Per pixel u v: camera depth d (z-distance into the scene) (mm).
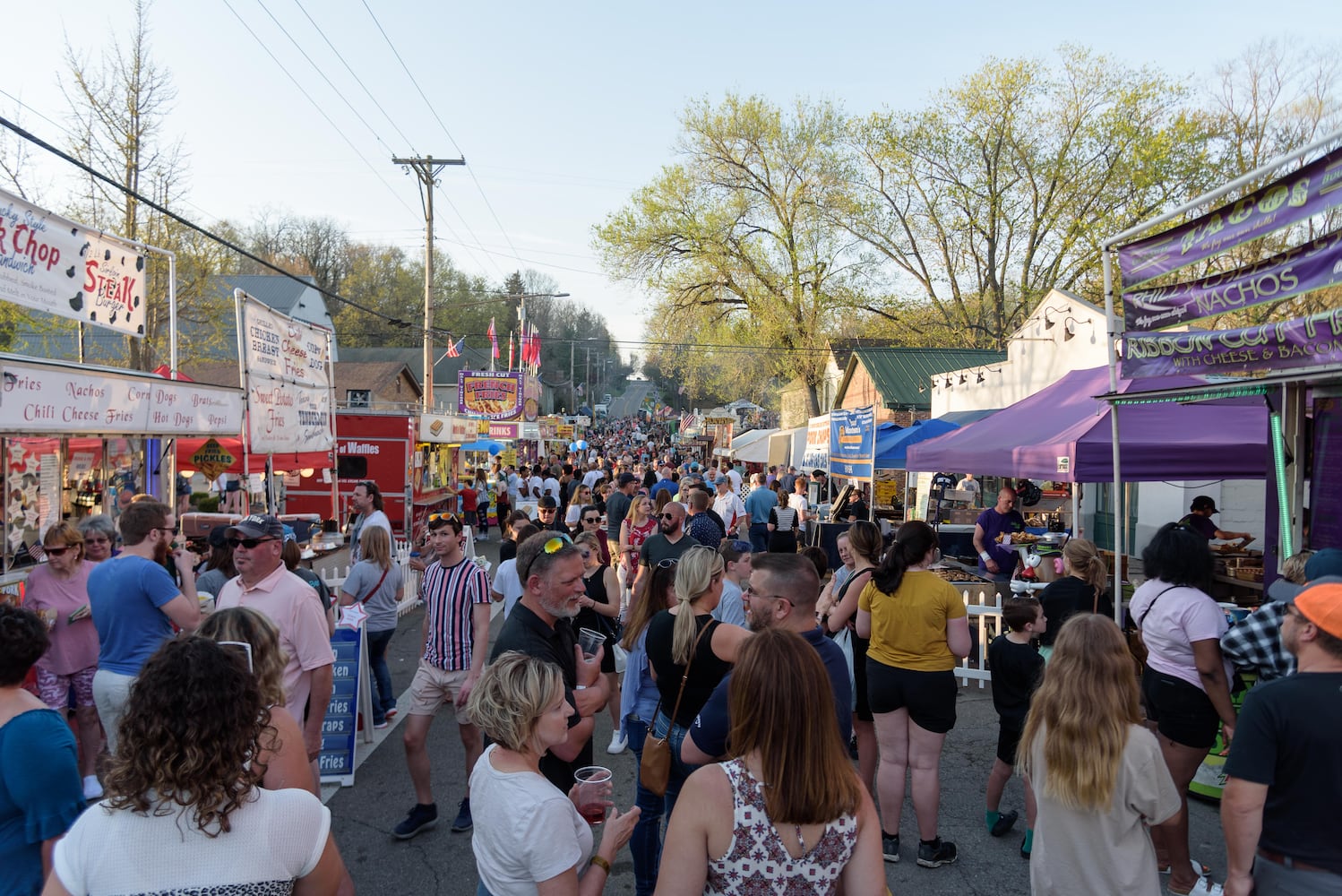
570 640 4051
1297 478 5215
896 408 24203
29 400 6289
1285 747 2635
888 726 4633
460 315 74875
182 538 9352
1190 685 4094
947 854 4629
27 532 7109
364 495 9766
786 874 2027
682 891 2027
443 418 21172
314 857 2033
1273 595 4102
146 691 1929
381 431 18828
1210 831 4953
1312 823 2605
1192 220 5555
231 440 12672
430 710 5055
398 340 69562
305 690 4453
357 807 5441
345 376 40750
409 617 11859
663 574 4812
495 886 2510
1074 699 2836
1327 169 4480
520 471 22594
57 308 7930
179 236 25828
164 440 9523
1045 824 2932
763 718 2059
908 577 4535
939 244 32500
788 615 3488
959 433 10508
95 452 8195
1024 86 29312
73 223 8102
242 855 1923
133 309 9273
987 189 30953
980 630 8117
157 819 1908
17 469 6969
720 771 2107
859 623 4824
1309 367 4719
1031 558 9047
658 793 3764
